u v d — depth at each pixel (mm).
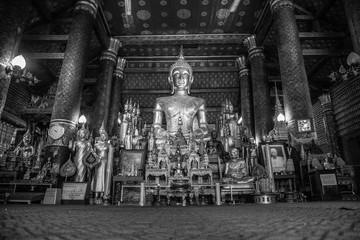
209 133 10273
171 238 1064
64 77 9844
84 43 10703
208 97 19641
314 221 1650
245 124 15656
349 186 7520
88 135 8609
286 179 8289
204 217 2229
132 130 10430
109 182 7711
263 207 4059
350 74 7570
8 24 7480
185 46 17000
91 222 1810
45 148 8656
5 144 12617
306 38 12500
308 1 12727
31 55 12227
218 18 14742
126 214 2703
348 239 962
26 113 12375
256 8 14008
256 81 14516
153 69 18156
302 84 9539
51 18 12711
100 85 14469
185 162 8258
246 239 1015
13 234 1180
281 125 10781
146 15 14445
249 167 8398
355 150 13422
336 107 14898
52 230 1344
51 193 6500
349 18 8250
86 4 11281
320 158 7723
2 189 7172
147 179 7746
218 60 17875
